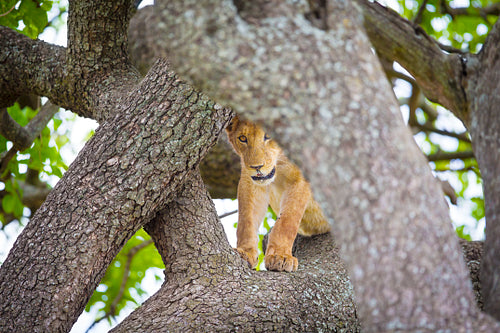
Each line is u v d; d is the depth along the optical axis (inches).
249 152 372.5
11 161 429.4
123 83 322.0
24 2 388.2
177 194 301.3
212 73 144.6
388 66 452.8
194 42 143.4
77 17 316.5
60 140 550.6
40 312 240.5
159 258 534.9
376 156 135.5
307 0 145.2
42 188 502.6
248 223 372.2
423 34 171.6
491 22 523.2
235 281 275.6
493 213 159.5
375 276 134.2
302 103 138.9
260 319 256.2
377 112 138.5
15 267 248.8
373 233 134.3
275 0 144.1
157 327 245.3
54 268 247.3
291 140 141.6
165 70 279.4
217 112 274.2
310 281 283.6
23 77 344.2
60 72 333.1
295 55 139.6
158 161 265.9
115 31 324.2
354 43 143.1
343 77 138.9
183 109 270.7
